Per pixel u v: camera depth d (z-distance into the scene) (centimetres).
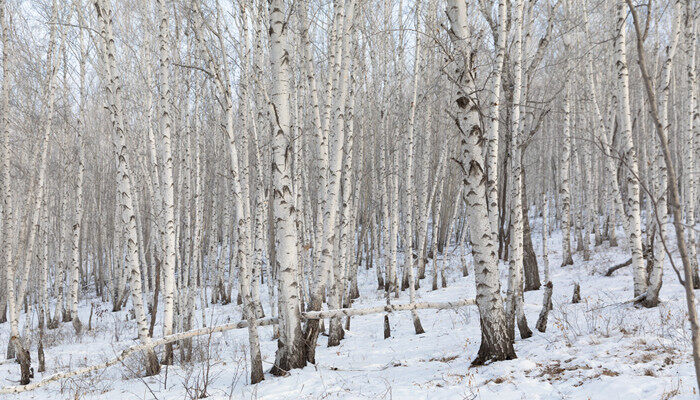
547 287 902
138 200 2020
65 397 804
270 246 2245
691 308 265
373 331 1245
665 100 1059
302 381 692
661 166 963
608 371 561
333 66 973
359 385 647
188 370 848
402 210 2345
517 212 873
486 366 652
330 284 1077
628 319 865
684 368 533
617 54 984
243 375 807
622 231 2436
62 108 1772
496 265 673
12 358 1312
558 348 710
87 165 2633
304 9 970
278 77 739
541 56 1017
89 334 1666
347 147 1042
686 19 1105
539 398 512
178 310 1261
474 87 661
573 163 2455
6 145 1097
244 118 934
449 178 2728
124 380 880
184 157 1387
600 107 1894
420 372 693
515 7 896
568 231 1862
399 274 2358
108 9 870
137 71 1561
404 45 1605
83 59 1723
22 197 1877
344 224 1075
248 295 744
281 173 753
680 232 269
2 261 1602
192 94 1518
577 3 1384
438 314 1345
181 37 1268
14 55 1495
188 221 1254
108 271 2500
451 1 661
